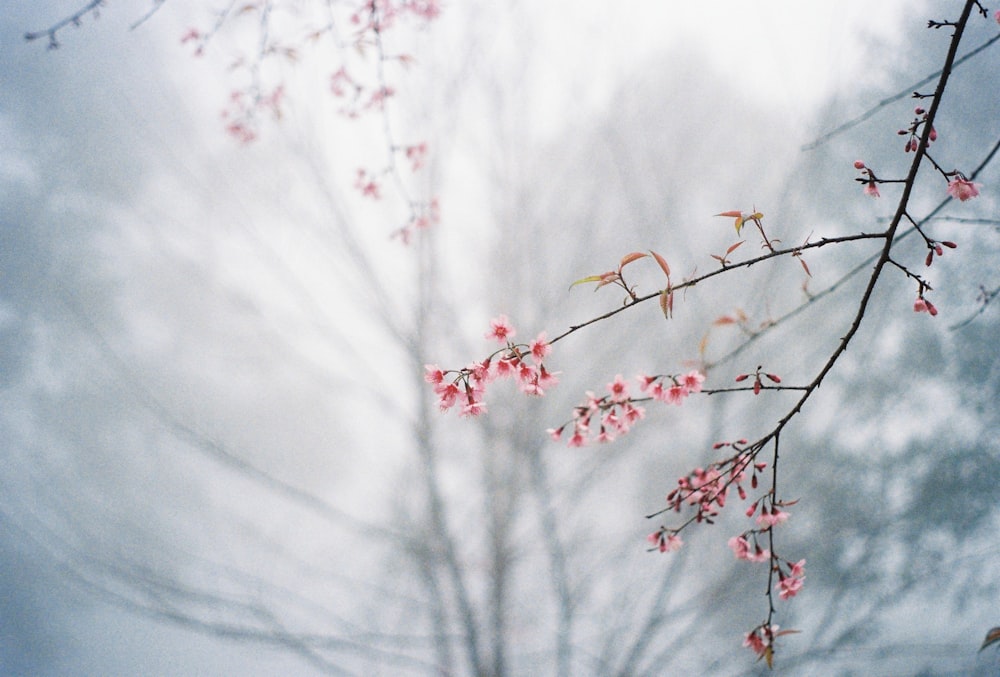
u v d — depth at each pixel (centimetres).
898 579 502
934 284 526
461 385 209
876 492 525
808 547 526
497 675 497
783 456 544
